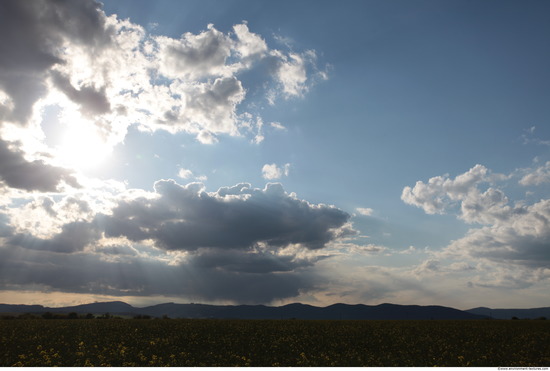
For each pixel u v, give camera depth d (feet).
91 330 134.51
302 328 154.71
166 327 149.07
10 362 79.36
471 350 102.42
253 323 186.50
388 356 90.79
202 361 83.35
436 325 187.52
